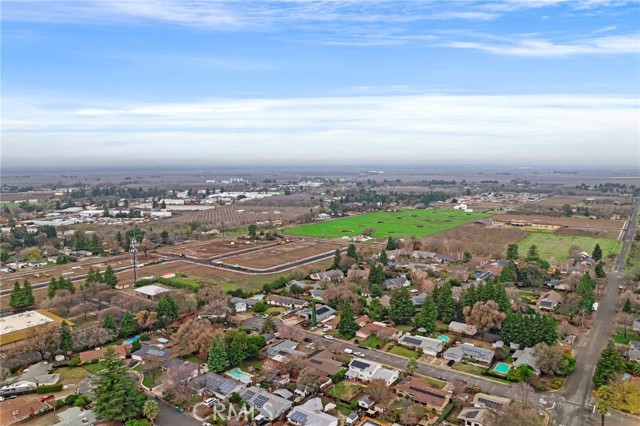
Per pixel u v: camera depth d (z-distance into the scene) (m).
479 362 122.50
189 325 135.75
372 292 179.88
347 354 128.38
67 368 120.94
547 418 95.88
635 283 186.00
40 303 175.25
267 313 163.12
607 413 97.06
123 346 131.62
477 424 92.38
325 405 103.06
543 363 113.00
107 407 94.81
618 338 137.12
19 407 98.06
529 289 188.38
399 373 116.62
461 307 153.12
